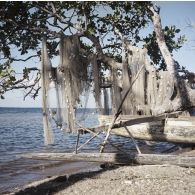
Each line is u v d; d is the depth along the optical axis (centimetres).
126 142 2900
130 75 1534
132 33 1844
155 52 1870
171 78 1545
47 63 1437
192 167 1009
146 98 1523
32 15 1695
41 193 879
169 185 824
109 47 1783
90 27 1599
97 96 1525
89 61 1522
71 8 1612
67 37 1489
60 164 1678
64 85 1461
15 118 10675
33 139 3641
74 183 918
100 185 867
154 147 2325
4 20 1628
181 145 1576
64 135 4159
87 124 5769
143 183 851
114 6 1667
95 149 2423
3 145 3045
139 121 1212
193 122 1445
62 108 1448
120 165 1163
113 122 1134
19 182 1303
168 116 1427
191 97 1582
